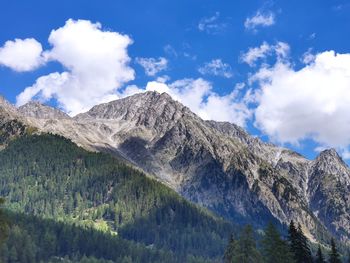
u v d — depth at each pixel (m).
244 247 79.25
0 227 58.38
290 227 84.38
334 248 85.88
